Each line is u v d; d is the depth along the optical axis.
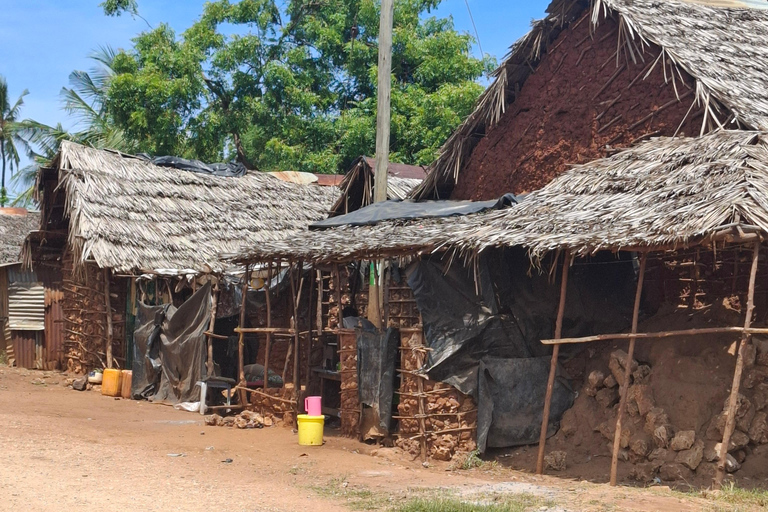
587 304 11.62
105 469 9.04
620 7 13.17
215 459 10.33
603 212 9.95
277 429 13.20
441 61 31.08
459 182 16.06
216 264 18.19
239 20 32.59
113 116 30.52
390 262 12.38
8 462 8.92
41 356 22.14
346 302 17.23
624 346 11.30
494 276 11.12
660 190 9.90
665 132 12.59
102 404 15.50
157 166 20.91
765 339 10.07
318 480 9.28
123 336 18.50
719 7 15.17
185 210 19.75
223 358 16.98
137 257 17.55
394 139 29.53
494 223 10.88
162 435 12.05
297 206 22.12
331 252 12.00
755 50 13.64
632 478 9.65
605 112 13.52
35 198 20.22
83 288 19.56
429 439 10.91
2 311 22.72
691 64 11.93
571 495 8.37
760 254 10.80
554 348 10.05
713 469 9.20
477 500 8.09
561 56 14.34
